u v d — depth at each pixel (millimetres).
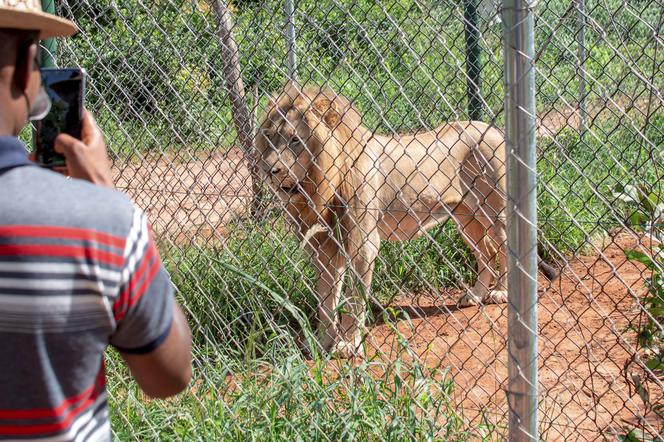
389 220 6387
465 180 6645
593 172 6629
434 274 6781
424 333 6027
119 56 4594
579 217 6879
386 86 5379
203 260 4969
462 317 6438
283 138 5211
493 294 6895
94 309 1654
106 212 1681
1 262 1625
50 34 1927
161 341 1754
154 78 4629
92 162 2012
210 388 3889
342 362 3979
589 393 4570
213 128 4664
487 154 6465
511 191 2467
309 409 3547
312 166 5363
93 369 1711
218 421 3678
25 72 1820
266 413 3623
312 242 5719
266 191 5426
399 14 4652
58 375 1669
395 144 6270
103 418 1786
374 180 5992
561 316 6016
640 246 3213
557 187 6766
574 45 5398
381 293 6750
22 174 1709
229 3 4496
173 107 4637
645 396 3467
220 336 4742
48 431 1670
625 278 6742
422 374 3609
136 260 1698
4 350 1642
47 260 1627
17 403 1658
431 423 3428
